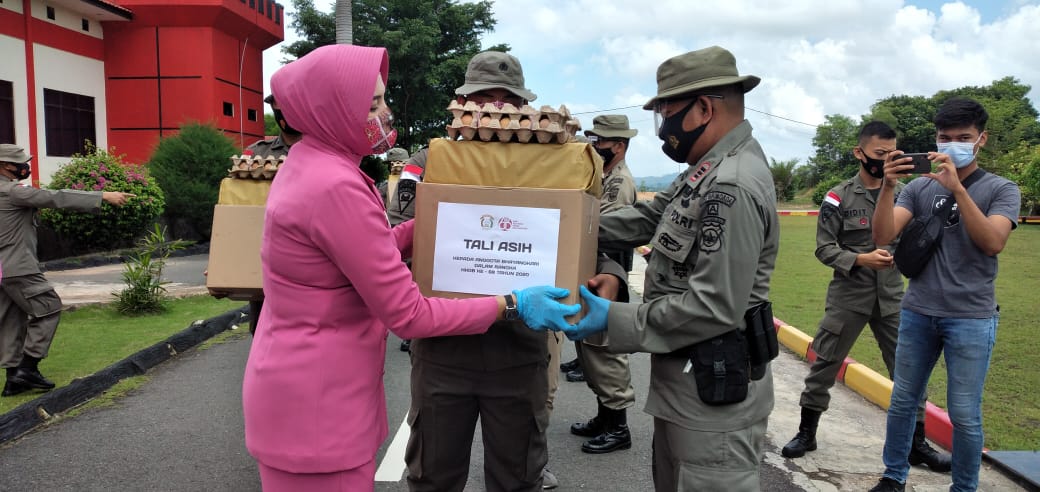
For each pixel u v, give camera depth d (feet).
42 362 17.81
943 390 15.72
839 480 11.53
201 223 48.98
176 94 58.29
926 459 11.87
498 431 7.74
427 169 6.89
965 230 9.54
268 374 5.88
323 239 5.58
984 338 9.57
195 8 56.85
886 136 11.70
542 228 6.45
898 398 10.46
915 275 10.16
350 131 5.81
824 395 12.44
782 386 17.24
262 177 9.29
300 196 5.64
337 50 5.89
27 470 11.73
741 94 6.93
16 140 48.57
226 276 9.00
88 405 15.23
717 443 6.48
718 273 6.12
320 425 5.81
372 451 6.15
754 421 6.64
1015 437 12.69
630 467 12.30
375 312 5.79
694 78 6.81
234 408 15.11
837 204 12.41
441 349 7.55
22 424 13.50
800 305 28.17
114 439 13.20
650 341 6.41
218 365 18.85
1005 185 9.52
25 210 14.99
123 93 58.23
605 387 12.81
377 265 5.65
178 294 28.84
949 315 9.69
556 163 6.56
